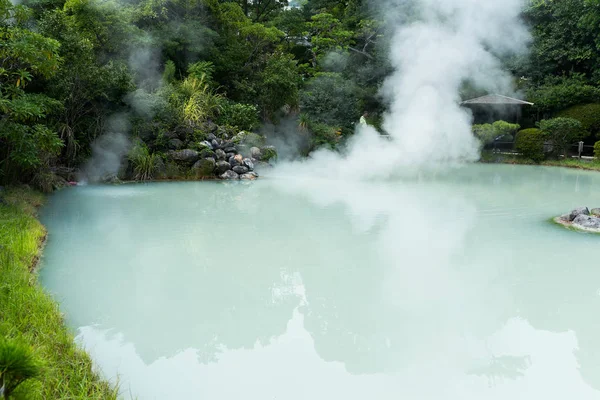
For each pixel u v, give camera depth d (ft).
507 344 10.50
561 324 11.55
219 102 43.75
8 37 19.39
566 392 8.68
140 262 15.89
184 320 11.63
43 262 15.55
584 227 20.90
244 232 20.11
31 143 21.91
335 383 8.93
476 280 14.44
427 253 17.22
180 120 37.73
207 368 9.43
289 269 15.46
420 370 9.57
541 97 61.62
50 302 11.33
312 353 10.14
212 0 51.08
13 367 4.18
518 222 22.15
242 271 15.21
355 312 12.23
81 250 17.02
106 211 23.80
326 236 19.49
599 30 61.11
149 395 8.41
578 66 65.98
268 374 9.25
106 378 8.91
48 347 9.11
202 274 14.88
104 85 31.58
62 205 24.93
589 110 57.26
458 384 8.93
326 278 14.65
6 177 25.25
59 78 28.48
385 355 10.05
